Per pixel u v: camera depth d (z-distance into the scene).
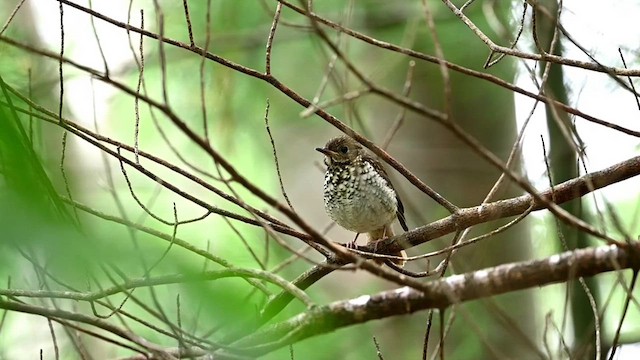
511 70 14.35
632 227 8.84
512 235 13.42
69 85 15.28
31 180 3.80
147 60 15.15
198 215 14.06
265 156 16.69
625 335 11.20
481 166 14.65
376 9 14.62
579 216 9.05
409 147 14.77
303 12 7.51
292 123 15.81
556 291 13.95
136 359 9.05
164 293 8.38
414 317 14.09
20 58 11.91
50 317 7.08
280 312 7.60
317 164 10.25
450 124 5.69
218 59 8.33
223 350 6.75
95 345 12.48
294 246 15.28
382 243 9.75
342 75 14.58
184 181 15.63
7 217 3.67
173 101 15.70
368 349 12.23
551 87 10.72
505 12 12.33
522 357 12.44
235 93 15.47
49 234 3.71
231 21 15.01
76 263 3.81
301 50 15.12
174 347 9.41
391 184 12.02
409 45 11.73
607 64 10.61
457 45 14.16
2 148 3.85
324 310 6.45
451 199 14.55
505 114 14.91
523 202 8.98
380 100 14.92
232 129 15.65
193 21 14.95
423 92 14.91
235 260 11.39
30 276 6.76
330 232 16.97
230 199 7.86
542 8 8.44
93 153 15.12
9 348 12.57
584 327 10.92
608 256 5.80
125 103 15.84
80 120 14.45
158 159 7.93
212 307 4.24
